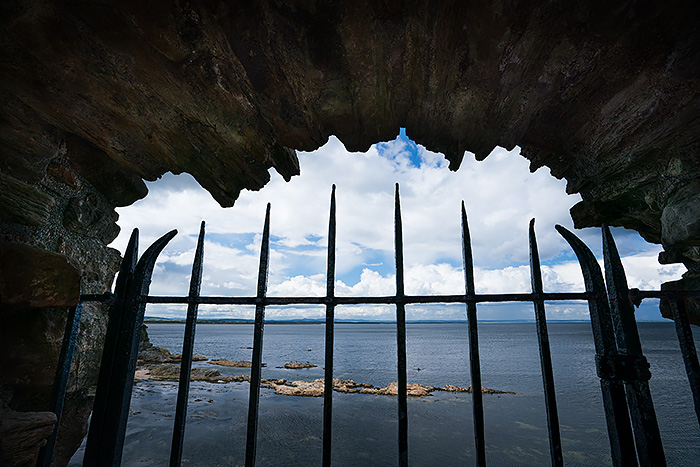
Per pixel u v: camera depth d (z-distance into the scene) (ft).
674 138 8.73
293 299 6.30
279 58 8.46
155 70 8.36
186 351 6.03
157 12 7.06
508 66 8.41
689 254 10.52
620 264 5.79
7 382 7.49
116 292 6.40
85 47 7.63
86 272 11.55
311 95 9.43
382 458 30.94
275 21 7.59
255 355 6.03
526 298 6.03
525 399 53.21
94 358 11.17
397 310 6.15
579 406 48.85
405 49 8.37
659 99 8.20
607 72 8.20
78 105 8.83
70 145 9.99
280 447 32.58
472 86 9.16
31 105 8.45
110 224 12.60
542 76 8.60
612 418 5.38
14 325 7.63
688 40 6.94
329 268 6.49
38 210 8.96
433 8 7.34
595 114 9.39
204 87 8.98
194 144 10.65
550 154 11.60
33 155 9.03
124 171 11.89
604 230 6.09
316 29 7.75
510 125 10.16
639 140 9.28
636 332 5.47
